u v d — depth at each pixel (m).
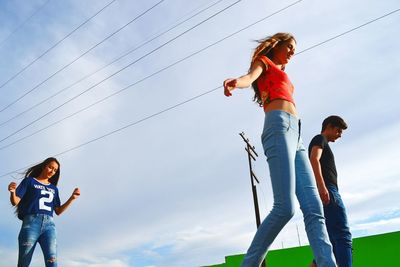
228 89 2.12
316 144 3.38
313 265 3.26
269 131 2.29
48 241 4.34
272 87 2.40
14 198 4.28
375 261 8.44
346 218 3.23
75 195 4.71
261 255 2.09
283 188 2.13
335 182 3.40
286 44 2.66
